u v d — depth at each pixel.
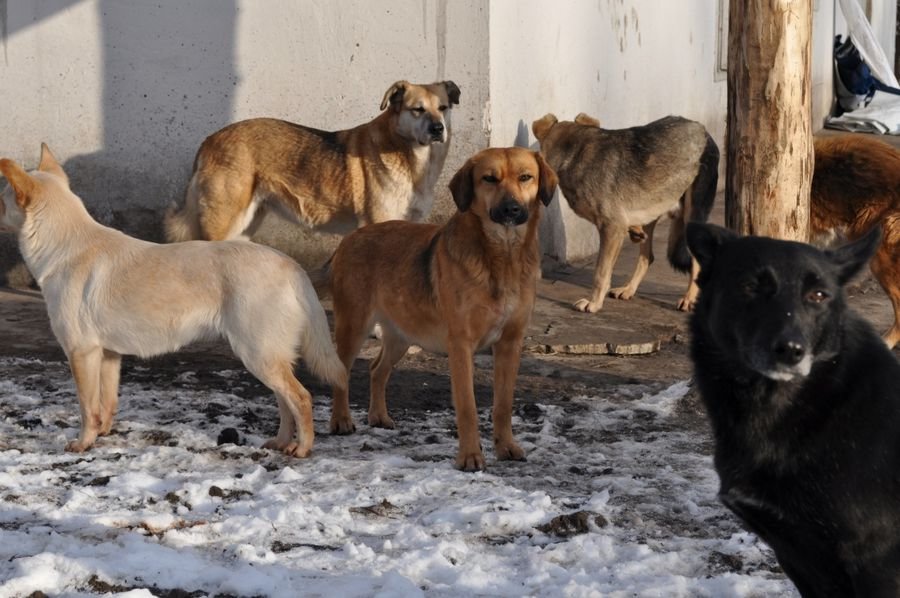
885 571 3.61
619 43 13.41
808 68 7.09
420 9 10.46
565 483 5.87
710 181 10.45
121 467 5.93
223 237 9.89
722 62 17.31
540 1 11.38
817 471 3.62
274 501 5.38
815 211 9.15
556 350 8.94
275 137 9.80
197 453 6.20
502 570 4.69
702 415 7.29
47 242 6.28
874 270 8.90
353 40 10.68
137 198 10.95
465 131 10.52
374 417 6.99
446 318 6.12
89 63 10.69
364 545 4.83
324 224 9.93
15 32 10.58
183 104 10.84
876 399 3.61
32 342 8.91
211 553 4.81
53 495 5.45
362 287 6.63
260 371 6.14
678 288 11.15
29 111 10.71
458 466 6.08
